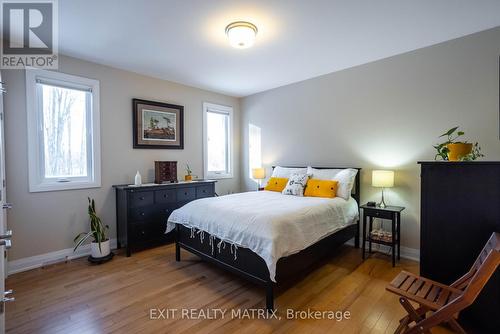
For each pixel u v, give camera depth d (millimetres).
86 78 3105
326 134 3738
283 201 2857
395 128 3068
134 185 3326
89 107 3180
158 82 3828
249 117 4887
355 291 2209
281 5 2002
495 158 2432
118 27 2338
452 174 1708
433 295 1497
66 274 2549
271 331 1693
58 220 2912
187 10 2064
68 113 3037
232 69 3477
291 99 4168
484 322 1603
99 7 2018
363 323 1775
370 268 2688
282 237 1983
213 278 2471
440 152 2195
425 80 2832
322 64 3318
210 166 4629
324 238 2613
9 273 2555
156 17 2170
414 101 2916
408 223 2986
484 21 2295
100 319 1815
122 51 2861
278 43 2684
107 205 3311
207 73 3635
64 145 3018
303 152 4035
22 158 2664
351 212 3072
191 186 3768
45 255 2814
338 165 3615
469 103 2562
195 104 4332
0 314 1163
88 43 2660
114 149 3373
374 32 2469
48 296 2123
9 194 2586
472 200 1641
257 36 2518
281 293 2180
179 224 2875
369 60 3201
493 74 2430
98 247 2850
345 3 1986
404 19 2236
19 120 2643
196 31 2420
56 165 2967
